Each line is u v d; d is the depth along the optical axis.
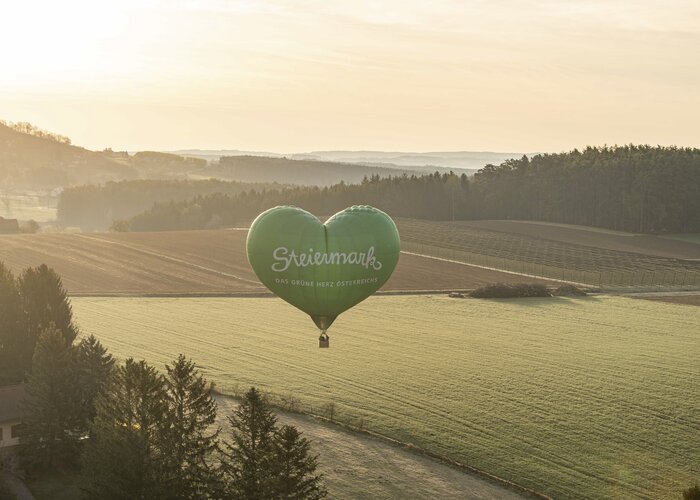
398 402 53.25
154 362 63.47
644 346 70.31
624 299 92.62
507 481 40.28
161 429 35.53
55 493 39.69
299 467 31.83
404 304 88.75
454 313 84.31
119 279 102.62
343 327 77.44
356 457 42.78
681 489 40.00
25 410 42.41
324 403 52.44
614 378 59.72
